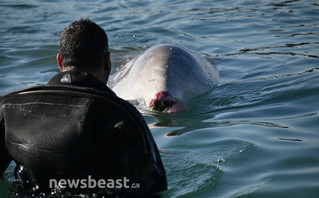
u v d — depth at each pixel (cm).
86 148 382
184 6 1544
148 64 806
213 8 1511
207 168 519
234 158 551
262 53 1071
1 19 1411
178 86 776
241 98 798
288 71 930
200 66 867
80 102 389
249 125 667
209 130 653
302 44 1119
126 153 390
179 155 561
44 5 1584
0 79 916
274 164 532
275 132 633
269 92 816
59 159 389
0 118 417
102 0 1652
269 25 1299
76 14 1465
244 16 1398
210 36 1230
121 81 856
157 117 723
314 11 1424
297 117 689
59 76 410
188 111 746
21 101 407
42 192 407
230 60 1037
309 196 453
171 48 845
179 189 467
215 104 774
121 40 1209
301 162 535
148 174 403
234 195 456
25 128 402
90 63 412
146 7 1546
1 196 416
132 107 397
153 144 407
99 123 383
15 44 1173
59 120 390
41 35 1252
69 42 412
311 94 782
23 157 404
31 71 970
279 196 454
